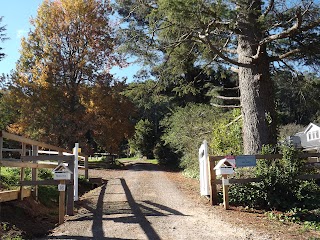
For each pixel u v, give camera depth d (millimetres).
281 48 12125
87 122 24484
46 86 23672
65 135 24141
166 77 14641
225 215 7336
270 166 8469
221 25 9578
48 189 9523
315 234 5938
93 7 25359
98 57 25141
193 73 16891
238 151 12508
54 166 9211
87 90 24734
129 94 16062
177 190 11305
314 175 8484
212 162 8734
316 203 8172
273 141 10328
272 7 9203
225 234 5781
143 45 12734
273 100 10648
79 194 11156
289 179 8266
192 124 17516
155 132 40375
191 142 17078
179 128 18125
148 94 15906
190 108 19750
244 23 9328
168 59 13234
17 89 23844
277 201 8094
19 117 24812
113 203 9070
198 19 8391
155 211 7820
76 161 9695
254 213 7652
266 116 10352
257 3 9289
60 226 6598
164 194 10414
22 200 7426
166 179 15258
